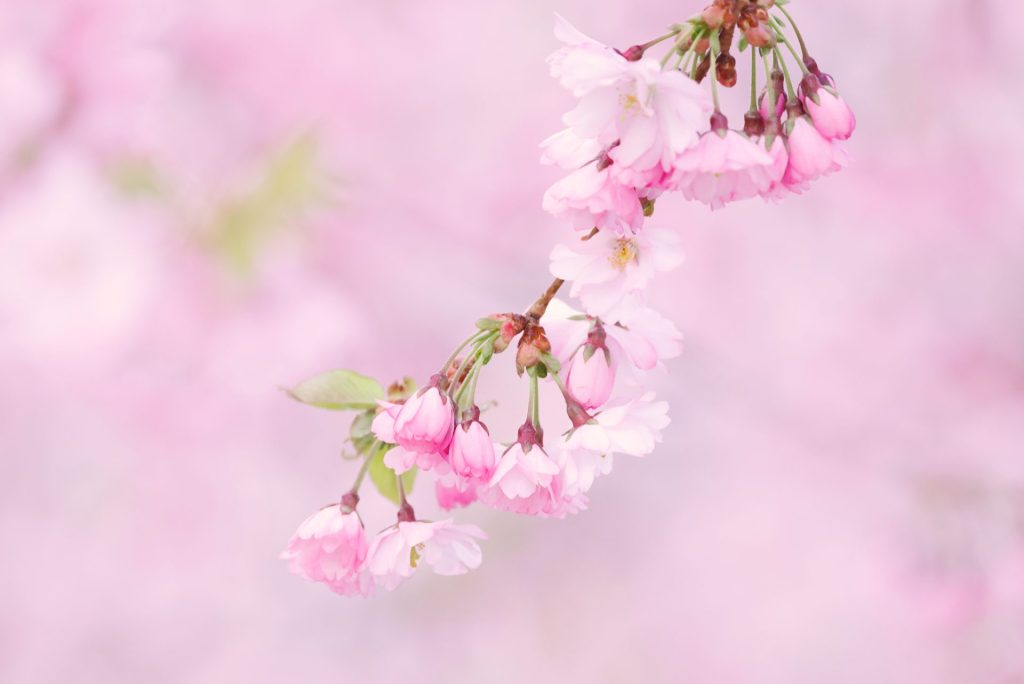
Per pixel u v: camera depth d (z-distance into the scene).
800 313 2.59
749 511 2.74
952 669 2.48
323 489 2.62
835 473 2.56
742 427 2.65
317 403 1.39
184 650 2.79
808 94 1.32
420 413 1.32
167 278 1.66
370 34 2.36
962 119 2.43
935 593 2.43
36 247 1.64
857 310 2.55
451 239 2.40
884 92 2.47
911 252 2.50
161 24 1.68
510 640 2.93
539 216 2.49
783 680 2.71
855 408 2.52
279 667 2.86
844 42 2.48
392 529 1.35
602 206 1.30
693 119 1.29
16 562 2.66
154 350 1.74
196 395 1.90
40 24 1.61
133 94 1.62
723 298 2.63
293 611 2.87
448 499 1.38
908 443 2.47
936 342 2.49
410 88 2.47
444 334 2.37
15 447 2.46
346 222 2.12
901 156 2.47
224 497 2.58
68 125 1.62
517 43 2.58
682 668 2.84
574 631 2.92
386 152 2.37
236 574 2.75
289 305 1.84
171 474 2.53
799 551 2.71
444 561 1.35
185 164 1.67
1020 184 2.40
